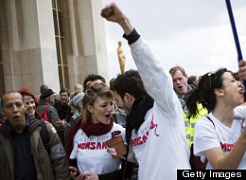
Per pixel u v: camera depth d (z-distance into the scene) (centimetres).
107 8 220
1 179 325
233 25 229
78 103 500
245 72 218
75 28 1977
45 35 1574
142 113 259
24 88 455
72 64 1947
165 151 238
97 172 316
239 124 250
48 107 725
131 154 277
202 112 341
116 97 276
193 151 266
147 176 244
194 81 788
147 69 230
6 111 330
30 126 334
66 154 344
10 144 329
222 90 245
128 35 227
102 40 2003
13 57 1577
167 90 233
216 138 238
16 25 1602
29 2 1566
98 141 322
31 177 326
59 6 1944
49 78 1565
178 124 244
